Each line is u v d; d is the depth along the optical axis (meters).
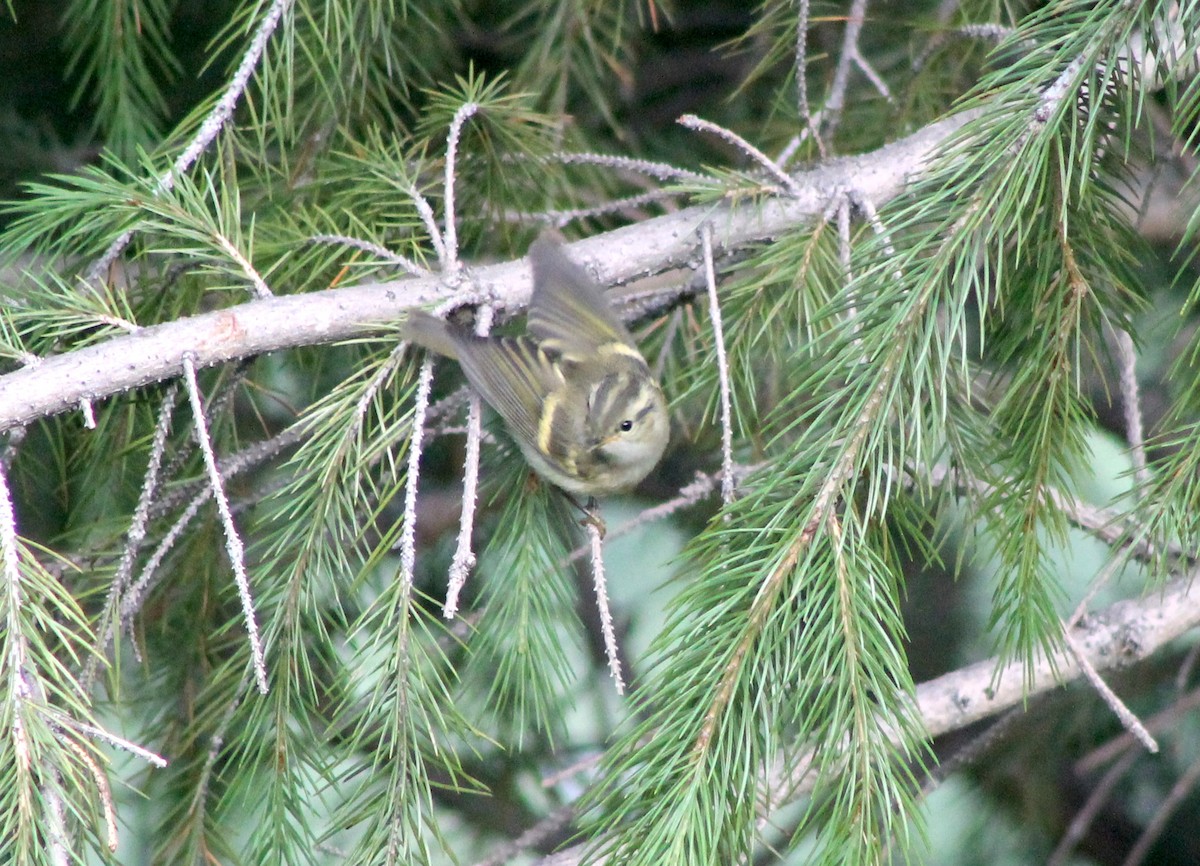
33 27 9.52
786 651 4.76
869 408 5.00
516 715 6.86
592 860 4.66
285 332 5.90
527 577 6.34
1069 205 5.42
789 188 6.61
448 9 8.63
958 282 5.04
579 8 8.26
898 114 7.98
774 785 6.42
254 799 5.64
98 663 5.62
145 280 6.64
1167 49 5.72
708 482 7.18
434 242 6.42
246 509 6.85
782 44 7.93
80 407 5.62
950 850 9.79
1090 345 5.55
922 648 10.25
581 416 6.42
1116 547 5.50
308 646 6.26
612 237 6.93
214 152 7.33
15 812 4.52
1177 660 9.58
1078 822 9.21
